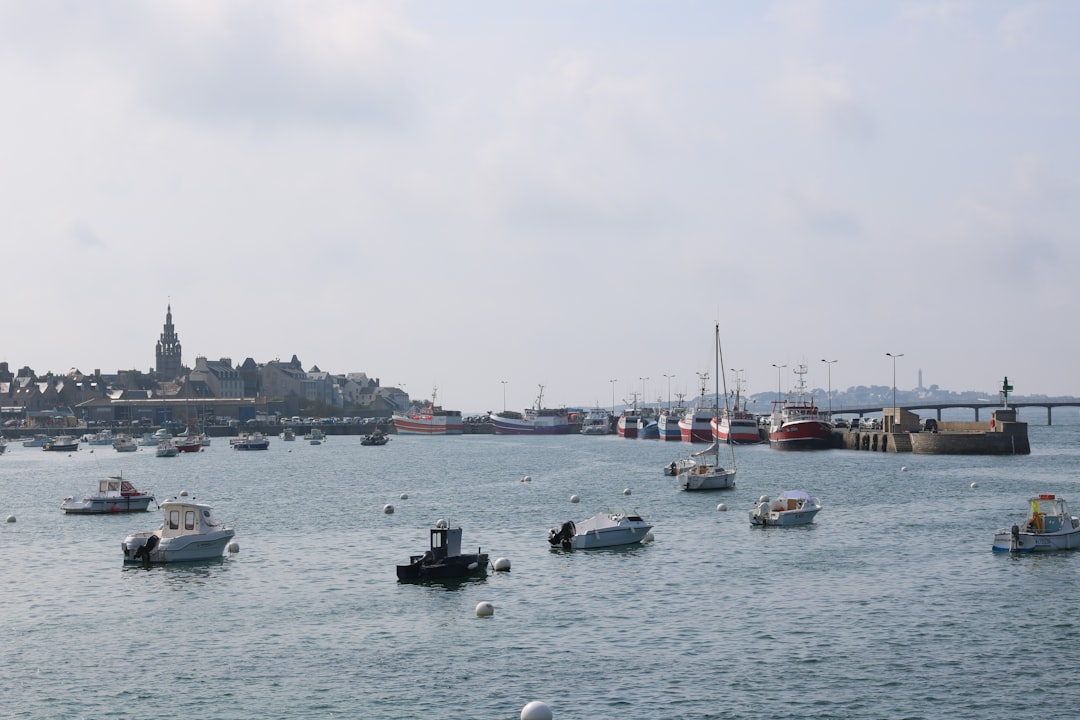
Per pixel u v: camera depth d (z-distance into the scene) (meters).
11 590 79.38
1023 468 185.88
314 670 58.03
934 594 73.06
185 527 92.25
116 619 69.75
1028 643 60.72
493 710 51.56
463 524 114.75
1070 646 60.06
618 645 61.84
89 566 89.69
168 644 63.50
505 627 66.31
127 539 91.62
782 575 80.94
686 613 69.12
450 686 55.06
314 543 101.06
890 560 86.38
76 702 53.34
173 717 51.19
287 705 52.62
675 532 104.94
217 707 52.47
